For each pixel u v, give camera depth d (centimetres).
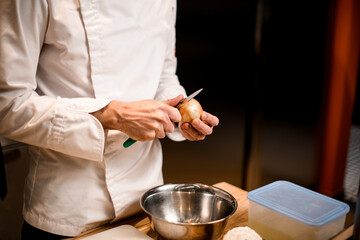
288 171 311
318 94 286
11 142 161
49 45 89
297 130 298
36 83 91
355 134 388
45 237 97
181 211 96
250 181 309
